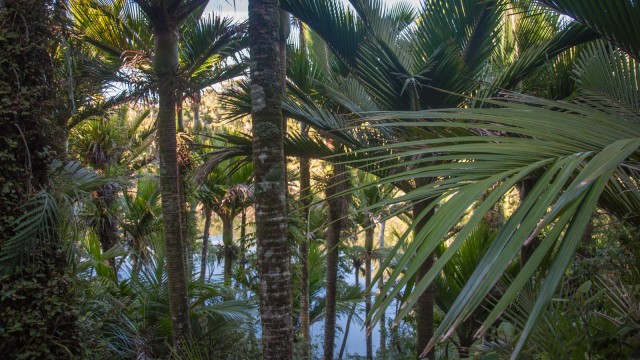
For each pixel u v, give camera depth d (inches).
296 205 317.4
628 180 47.4
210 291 291.3
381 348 474.9
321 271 547.5
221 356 262.5
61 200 128.4
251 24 147.1
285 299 141.5
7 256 117.8
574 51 193.2
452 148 42.0
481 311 202.2
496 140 41.5
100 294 195.2
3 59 121.3
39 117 126.8
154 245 292.2
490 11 188.9
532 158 38.0
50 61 131.1
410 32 209.0
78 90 202.1
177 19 229.6
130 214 391.5
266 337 140.1
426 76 187.0
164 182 232.1
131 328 217.8
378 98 207.8
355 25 201.0
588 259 125.2
